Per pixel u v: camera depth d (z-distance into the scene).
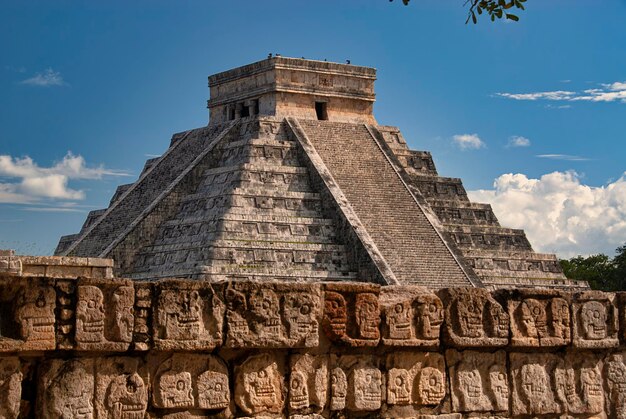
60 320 22.66
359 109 123.31
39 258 43.88
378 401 26.83
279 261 99.94
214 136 118.62
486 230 117.62
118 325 23.12
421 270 103.81
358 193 110.50
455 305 28.14
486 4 27.41
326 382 26.20
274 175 108.00
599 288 147.50
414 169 122.56
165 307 23.77
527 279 114.25
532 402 29.25
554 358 29.92
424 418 27.48
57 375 22.70
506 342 28.73
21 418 22.47
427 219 110.62
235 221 100.94
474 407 28.31
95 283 23.02
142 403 23.56
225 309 24.58
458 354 28.33
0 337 21.95
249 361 25.09
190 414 24.28
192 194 110.56
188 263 99.69
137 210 115.69
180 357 24.20
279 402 25.42
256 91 120.19
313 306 25.72
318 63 120.19
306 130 116.19
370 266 100.56
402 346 27.08
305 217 105.12
